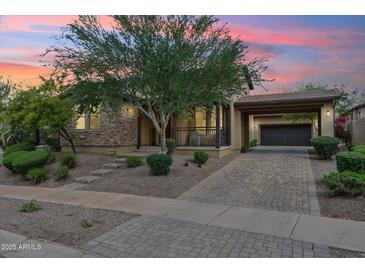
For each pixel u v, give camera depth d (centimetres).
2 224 534
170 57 856
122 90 948
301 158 1330
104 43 873
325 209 589
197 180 912
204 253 396
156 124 1026
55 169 1096
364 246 409
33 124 1220
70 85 973
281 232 467
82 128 1490
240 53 910
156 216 568
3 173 1165
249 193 745
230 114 1639
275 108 1762
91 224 522
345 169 782
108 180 939
